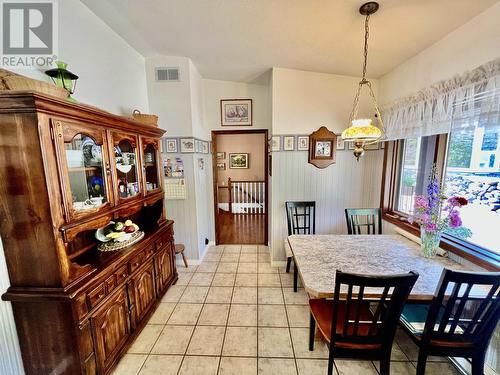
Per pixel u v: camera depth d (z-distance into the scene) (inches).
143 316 81.3
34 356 54.4
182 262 134.1
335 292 50.0
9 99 43.8
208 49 105.3
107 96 89.9
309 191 128.4
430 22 69.5
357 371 66.2
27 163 47.2
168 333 81.0
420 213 75.0
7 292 50.8
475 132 68.3
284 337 78.6
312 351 72.9
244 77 138.6
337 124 123.7
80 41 76.0
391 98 109.3
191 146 125.2
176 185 127.9
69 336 52.9
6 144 46.7
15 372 53.6
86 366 55.1
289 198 128.6
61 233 50.6
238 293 104.5
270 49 99.1
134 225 83.6
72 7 72.4
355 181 128.1
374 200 124.7
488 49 61.7
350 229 103.3
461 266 68.0
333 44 89.0
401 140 109.3
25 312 52.5
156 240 91.7
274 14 73.8
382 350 53.7
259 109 149.5
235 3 70.4
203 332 81.4
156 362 69.7
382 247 83.3
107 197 66.4
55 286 51.4
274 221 129.9
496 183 63.2
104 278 61.4
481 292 56.1
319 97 121.8
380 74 115.2
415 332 56.7
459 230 65.9
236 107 149.8
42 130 46.4
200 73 137.3
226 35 91.0
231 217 239.1
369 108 123.0
